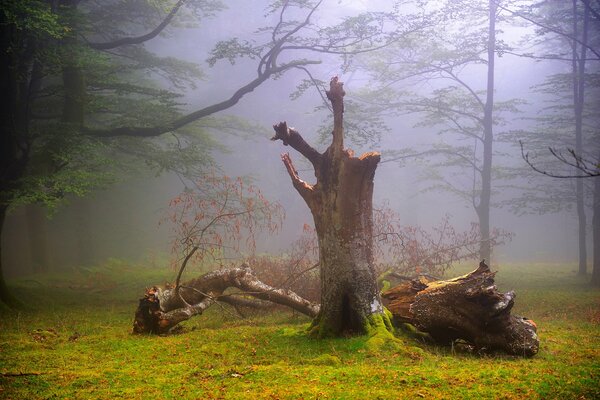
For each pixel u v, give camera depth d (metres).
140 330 10.16
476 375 6.59
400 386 6.15
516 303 14.21
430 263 14.84
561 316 12.43
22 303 14.02
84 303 15.38
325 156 8.95
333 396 5.79
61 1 16.66
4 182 14.10
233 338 9.02
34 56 14.23
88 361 7.86
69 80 17.27
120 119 19.11
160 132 17.55
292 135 8.91
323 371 6.86
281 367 7.11
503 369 6.96
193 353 8.16
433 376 6.52
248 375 6.74
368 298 8.70
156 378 6.77
